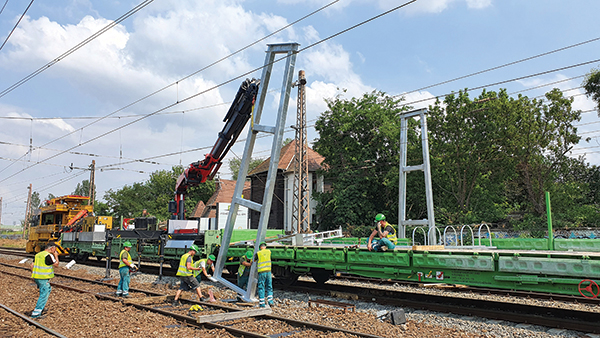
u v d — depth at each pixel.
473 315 8.31
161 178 68.62
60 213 27.08
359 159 31.86
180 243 16.16
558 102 26.92
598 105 25.05
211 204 46.88
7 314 8.80
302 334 7.08
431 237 17.59
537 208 27.69
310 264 11.04
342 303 8.93
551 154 28.17
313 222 34.91
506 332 7.09
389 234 9.49
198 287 10.17
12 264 21.41
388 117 31.83
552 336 6.81
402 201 19.17
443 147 28.20
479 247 10.49
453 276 8.26
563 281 6.88
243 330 7.09
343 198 30.62
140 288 12.76
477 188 27.92
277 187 37.28
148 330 7.41
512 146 27.02
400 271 9.04
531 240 10.52
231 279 14.59
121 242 19.55
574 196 28.02
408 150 30.34
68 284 13.78
